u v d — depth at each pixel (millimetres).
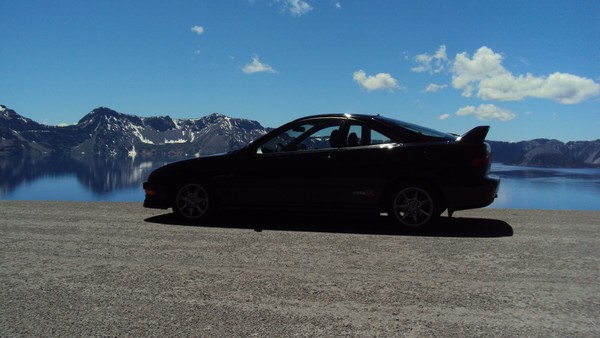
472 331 3254
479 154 6500
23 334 3213
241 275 4469
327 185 6879
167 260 4992
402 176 6609
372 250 5422
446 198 6531
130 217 7738
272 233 6395
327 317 3484
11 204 9273
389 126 6879
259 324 3363
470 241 5906
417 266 4770
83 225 6984
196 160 7461
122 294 3967
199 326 3332
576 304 3748
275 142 7227
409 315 3521
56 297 3898
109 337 3166
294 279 4352
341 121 7043
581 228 6781
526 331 3256
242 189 7188
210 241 5887
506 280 4328
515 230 6625
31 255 5199
